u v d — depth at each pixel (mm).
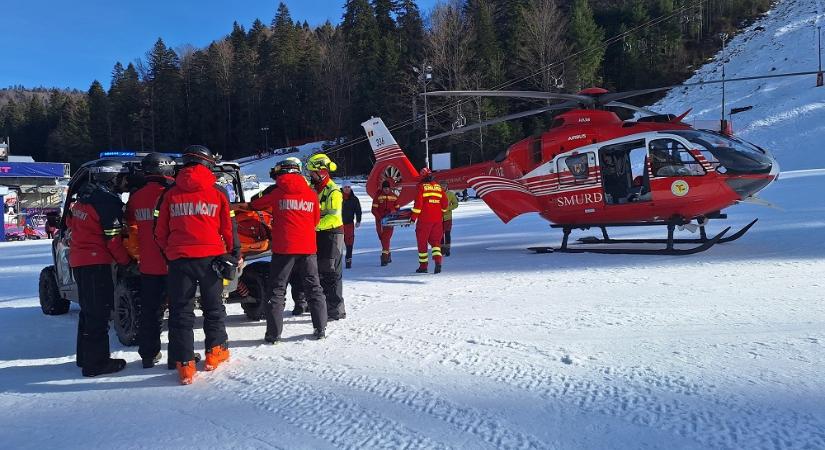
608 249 10633
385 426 3289
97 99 98688
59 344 6047
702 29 91125
